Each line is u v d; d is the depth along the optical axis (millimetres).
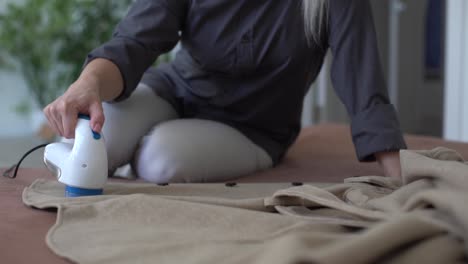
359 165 1316
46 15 3799
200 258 567
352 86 1063
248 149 1210
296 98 1273
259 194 943
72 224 718
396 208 626
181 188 970
